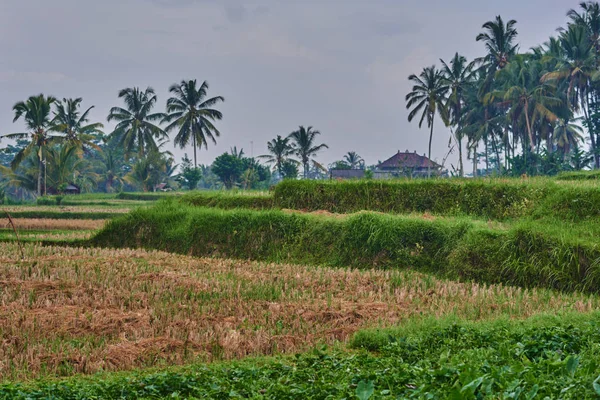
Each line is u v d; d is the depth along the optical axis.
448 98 73.31
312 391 6.86
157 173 86.69
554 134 76.19
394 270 20.23
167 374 8.51
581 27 65.94
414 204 26.48
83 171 94.31
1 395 7.83
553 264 18.05
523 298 15.55
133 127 82.06
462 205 25.52
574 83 69.44
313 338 11.57
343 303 14.88
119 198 69.06
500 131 74.88
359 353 10.02
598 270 17.09
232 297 15.52
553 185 24.00
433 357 9.06
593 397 5.46
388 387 6.90
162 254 24.20
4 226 37.25
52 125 71.81
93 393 7.91
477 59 72.25
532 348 8.45
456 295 15.85
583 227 19.81
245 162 90.12
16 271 18.52
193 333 11.54
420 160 93.12
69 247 25.86
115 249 25.94
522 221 21.16
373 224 22.14
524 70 65.62
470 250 19.55
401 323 12.62
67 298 15.04
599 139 70.88
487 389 5.52
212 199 31.06
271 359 9.88
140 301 14.77
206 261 22.42
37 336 11.52
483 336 9.91
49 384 8.46
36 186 74.00
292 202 28.84
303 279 18.28
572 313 11.56
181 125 78.19
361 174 84.44
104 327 12.19
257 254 24.05
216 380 8.05
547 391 5.73
